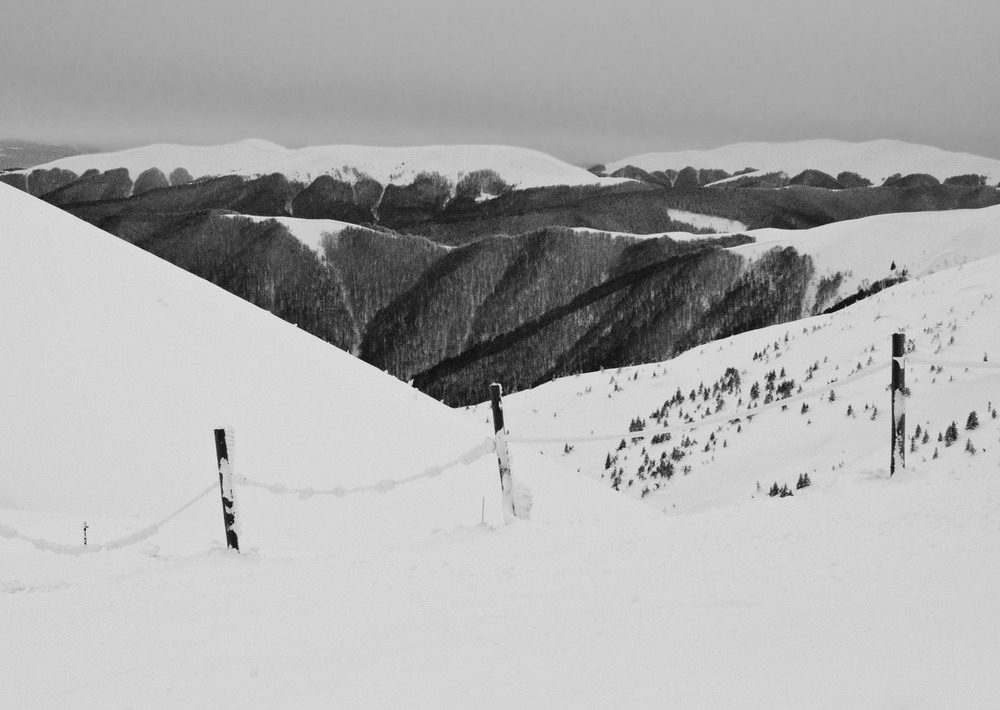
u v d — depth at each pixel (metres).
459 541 7.16
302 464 17.77
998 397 81.44
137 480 16.03
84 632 5.03
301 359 24.30
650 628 3.74
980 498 6.41
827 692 2.67
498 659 3.56
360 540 13.73
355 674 3.61
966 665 2.78
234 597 5.52
